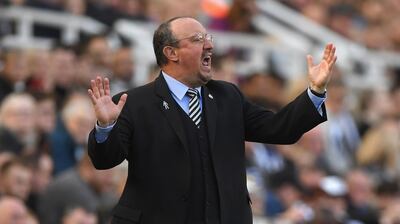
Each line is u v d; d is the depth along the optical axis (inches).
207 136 745.6
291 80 1825.8
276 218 1304.1
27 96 1285.7
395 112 1900.8
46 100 1288.1
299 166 1460.4
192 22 751.1
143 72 1678.2
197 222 734.5
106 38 1517.0
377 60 2103.8
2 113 1253.1
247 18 1911.9
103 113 714.2
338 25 2177.7
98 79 721.6
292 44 1963.6
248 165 1422.2
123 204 741.9
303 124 748.6
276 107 1590.8
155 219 732.7
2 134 1230.9
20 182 1115.3
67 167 1277.1
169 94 748.0
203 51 748.0
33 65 1395.2
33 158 1162.6
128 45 1637.6
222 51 1852.9
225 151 749.3
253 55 1893.5
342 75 1797.5
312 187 1364.4
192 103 749.9
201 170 739.4
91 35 1492.4
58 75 1408.7
